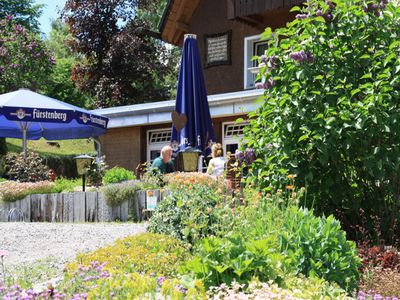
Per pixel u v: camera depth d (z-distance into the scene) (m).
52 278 5.91
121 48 27.23
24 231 9.48
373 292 5.22
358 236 7.35
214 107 15.94
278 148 7.36
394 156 7.04
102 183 14.16
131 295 3.87
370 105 6.78
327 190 7.27
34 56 28.83
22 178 14.79
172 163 11.81
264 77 7.45
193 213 5.86
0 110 13.85
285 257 4.81
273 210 5.75
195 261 4.32
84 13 28.78
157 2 29.95
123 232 9.17
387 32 7.50
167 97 30.03
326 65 7.27
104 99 27.77
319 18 7.28
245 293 4.06
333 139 6.98
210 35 19.28
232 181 8.43
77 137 17.33
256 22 18.03
